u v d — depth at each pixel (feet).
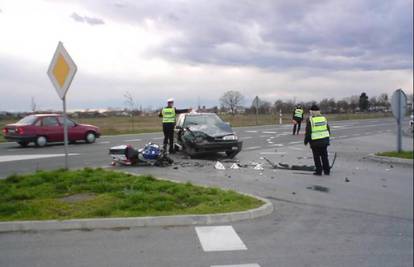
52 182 31.27
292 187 35.81
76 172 34.45
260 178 39.78
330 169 45.93
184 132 54.75
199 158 54.08
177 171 42.93
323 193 33.60
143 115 200.95
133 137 89.92
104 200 26.25
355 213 27.12
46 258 18.22
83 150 64.13
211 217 23.72
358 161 54.34
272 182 37.88
